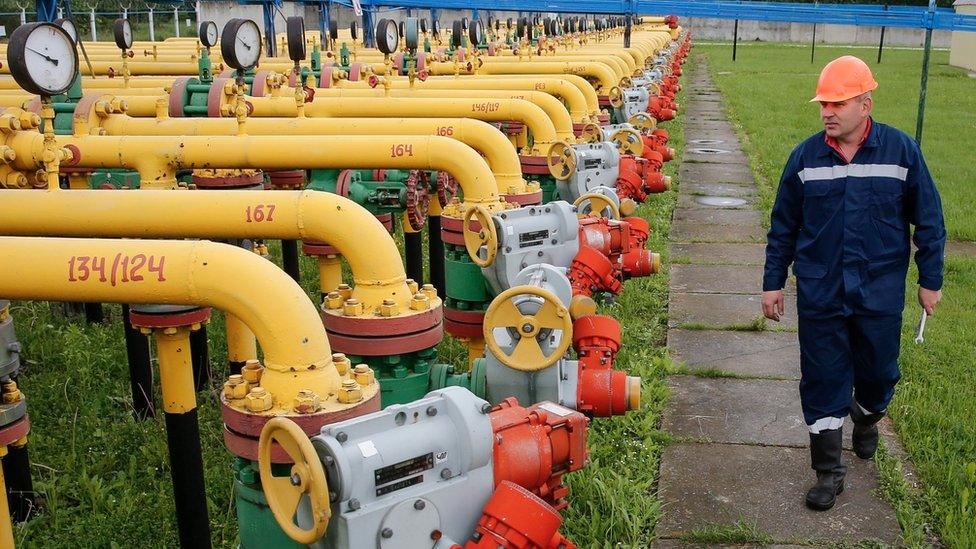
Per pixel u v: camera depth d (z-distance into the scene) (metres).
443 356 5.41
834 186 3.58
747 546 3.55
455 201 4.71
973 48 27.55
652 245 7.97
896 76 26.00
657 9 13.56
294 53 5.72
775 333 6.02
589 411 3.45
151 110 5.96
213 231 3.36
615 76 10.65
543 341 3.30
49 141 3.36
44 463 4.33
